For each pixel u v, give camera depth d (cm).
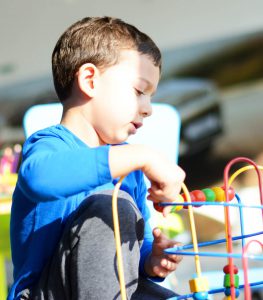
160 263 182
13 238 179
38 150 164
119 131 185
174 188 154
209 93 702
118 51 187
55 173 151
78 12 737
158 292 174
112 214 158
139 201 197
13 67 737
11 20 740
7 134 712
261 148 684
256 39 702
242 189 646
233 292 155
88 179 150
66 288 158
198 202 155
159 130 320
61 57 194
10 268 342
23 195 177
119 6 735
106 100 184
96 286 153
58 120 320
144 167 152
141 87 186
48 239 170
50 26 738
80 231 157
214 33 712
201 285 157
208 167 682
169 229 304
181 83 711
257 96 694
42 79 731
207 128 693
